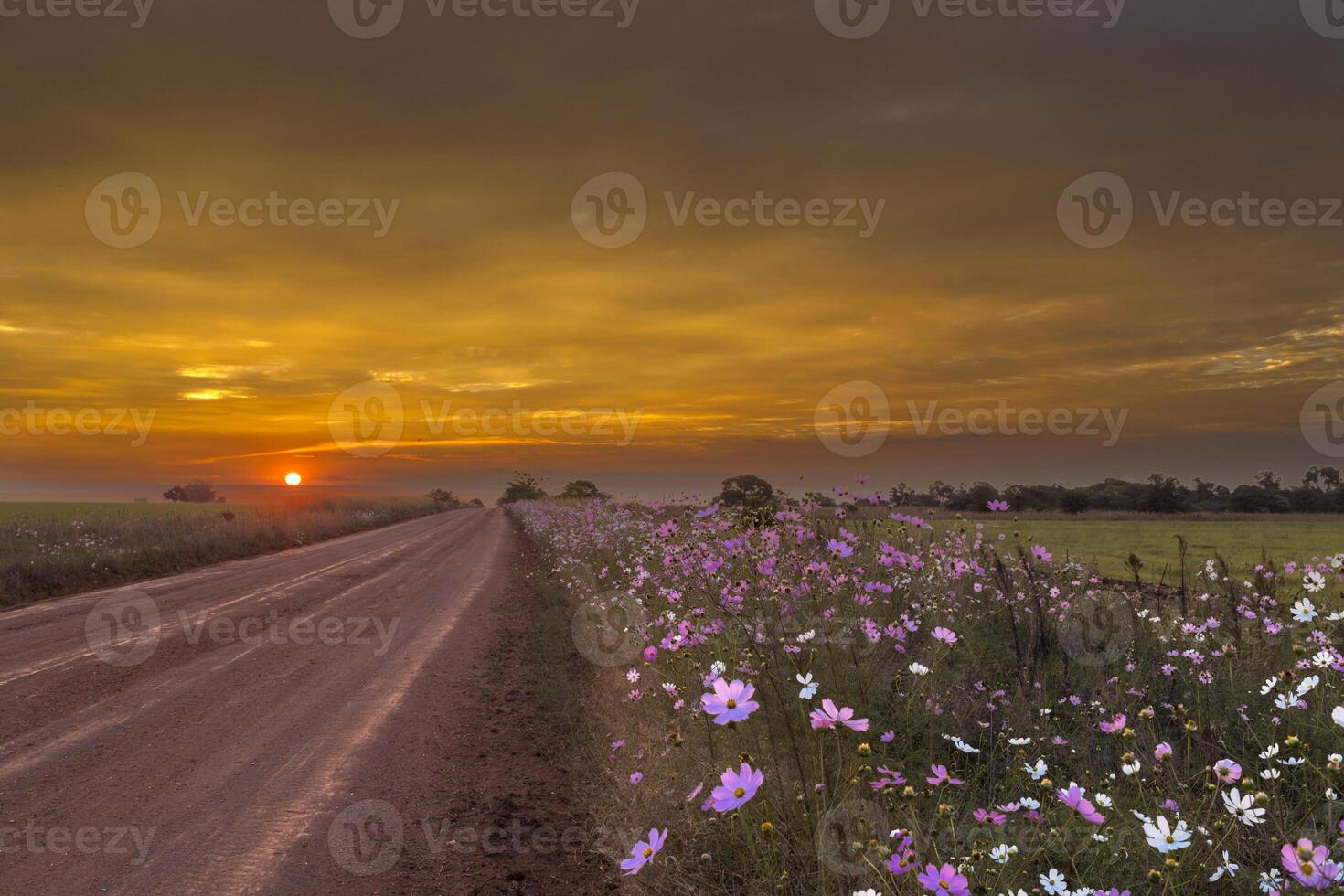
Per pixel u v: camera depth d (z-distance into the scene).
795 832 2.71
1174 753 3.46
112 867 3.52
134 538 17.00
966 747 3.26
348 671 7.39
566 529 18.77
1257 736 3.56
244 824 3.98
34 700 6.20
